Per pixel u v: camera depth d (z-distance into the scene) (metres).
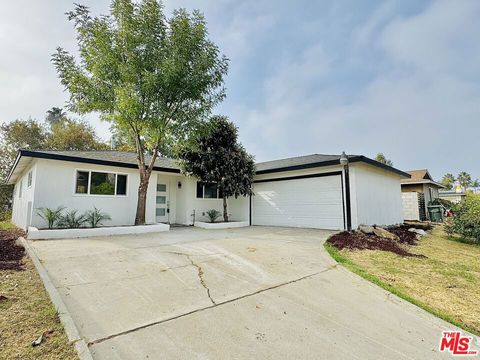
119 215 10.48
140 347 2.42
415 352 2.53
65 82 8.86
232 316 3.12
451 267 5.49
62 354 2.20
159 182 13.14
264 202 13.34
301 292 3.95
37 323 2.68
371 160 10.23
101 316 2.98
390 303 3.67
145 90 8.67
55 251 5.82
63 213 9.16
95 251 5.95
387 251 6.74
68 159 9.11
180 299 3.54
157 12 8.88
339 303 3.62
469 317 3.34
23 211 10.94
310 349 2.51
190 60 9.32
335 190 10.47
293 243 7.51
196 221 12.92
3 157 23.31
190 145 10.20
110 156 11.42
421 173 19.86
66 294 3.52
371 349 2.55
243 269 4.97
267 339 2.66
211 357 2.31
